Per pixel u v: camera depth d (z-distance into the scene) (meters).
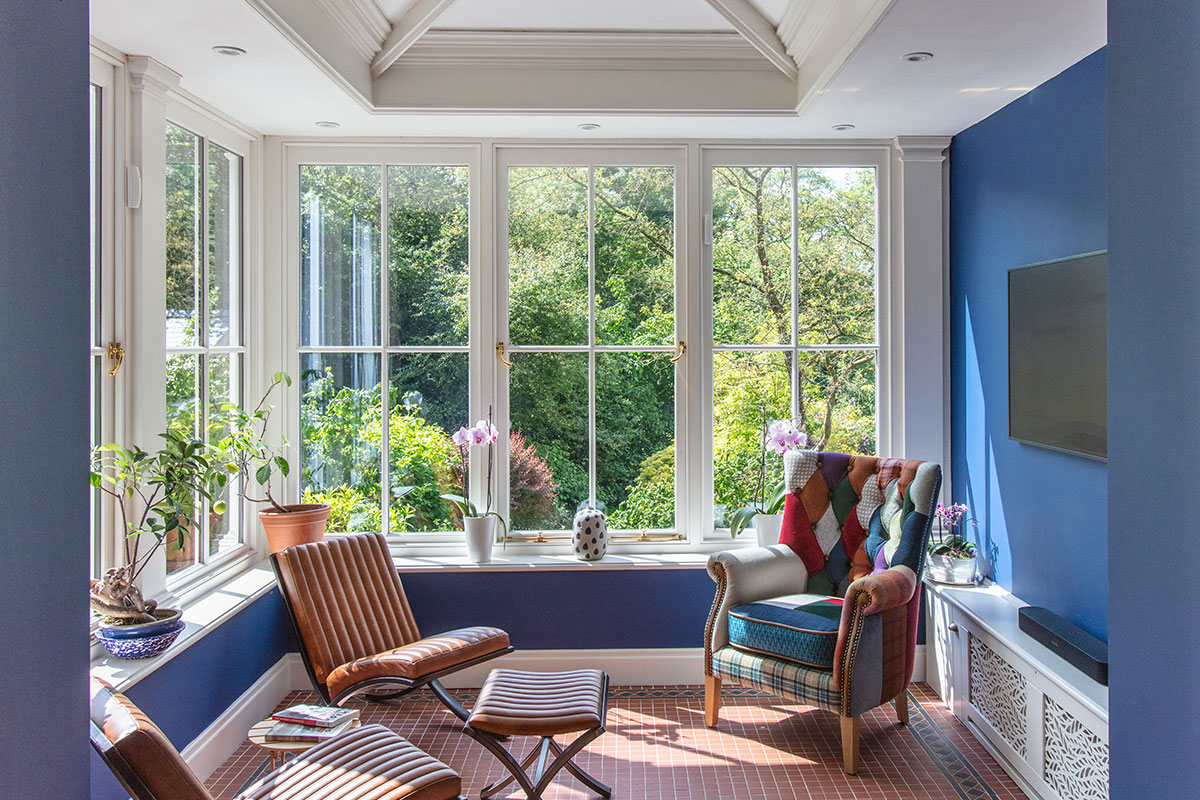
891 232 4.00
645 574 3.87
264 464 3.87
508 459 4.03
